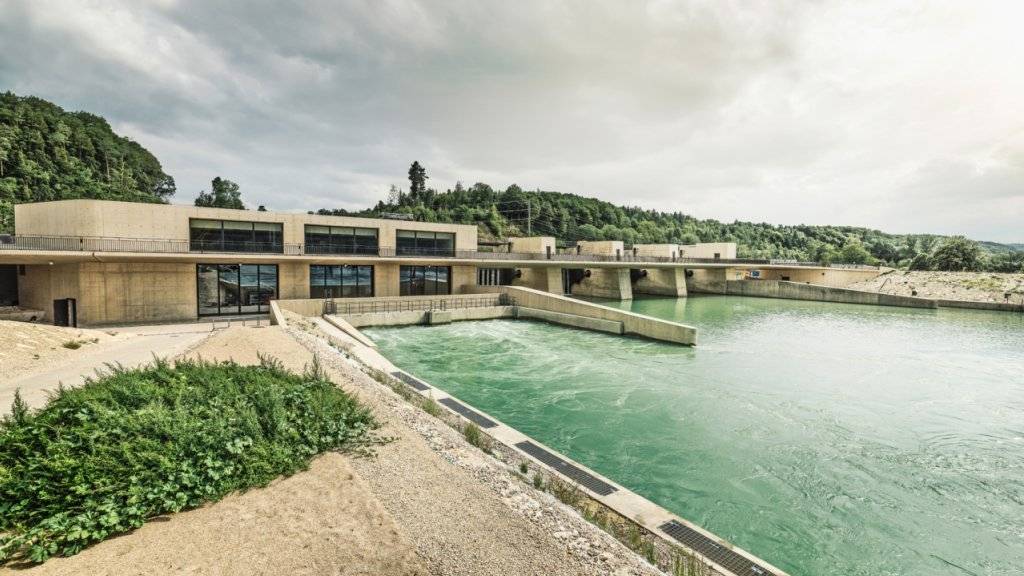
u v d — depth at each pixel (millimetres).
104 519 6172
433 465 9156
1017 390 22375
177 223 31078
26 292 32875
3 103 107062
